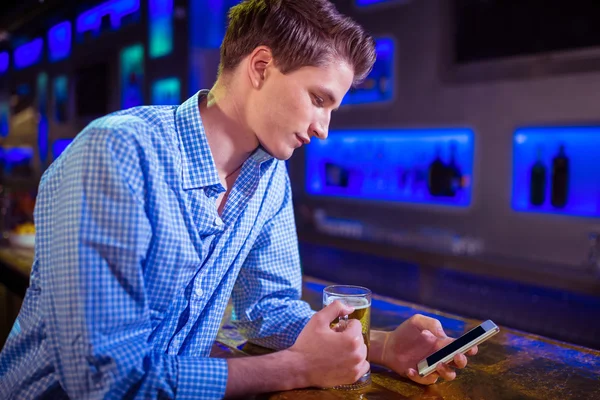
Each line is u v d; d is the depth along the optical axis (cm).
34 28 397
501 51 258
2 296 198
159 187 79
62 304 71
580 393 81
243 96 86
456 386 84
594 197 237
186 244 83
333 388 84
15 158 668
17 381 83
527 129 258
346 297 88
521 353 98
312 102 82
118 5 467
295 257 112
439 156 297
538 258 254
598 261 225
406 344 91
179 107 88
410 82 305
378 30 321
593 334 219
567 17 230
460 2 272
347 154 348
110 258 72
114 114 83
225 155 91
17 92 632
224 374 78
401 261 302
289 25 79
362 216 338
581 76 233
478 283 260
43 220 79
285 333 103
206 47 396
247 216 96
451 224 291
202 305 92
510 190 263
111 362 71
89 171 72
